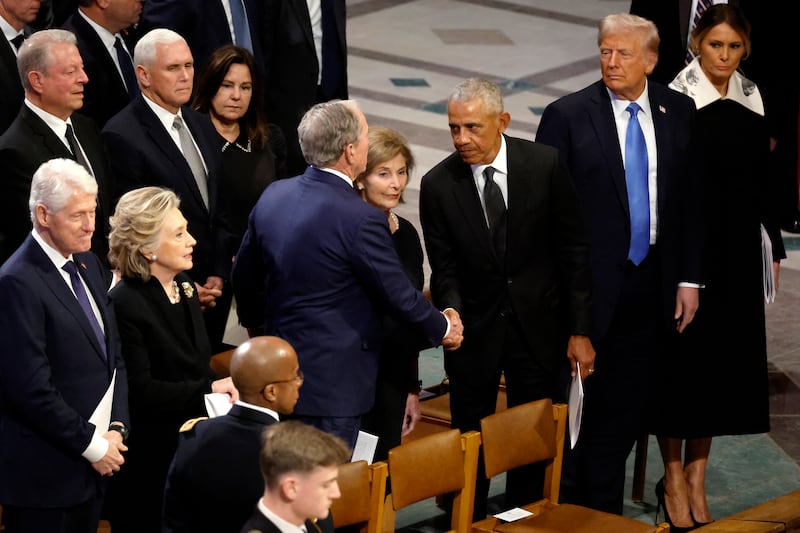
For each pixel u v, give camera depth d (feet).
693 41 73.26
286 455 41.63
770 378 93.61
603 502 72.69
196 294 60.70
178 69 71.46
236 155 76.48
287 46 92.43
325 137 57.52
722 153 72.74
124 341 57.98
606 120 68.64
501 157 65.31
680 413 73.46
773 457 83.41
